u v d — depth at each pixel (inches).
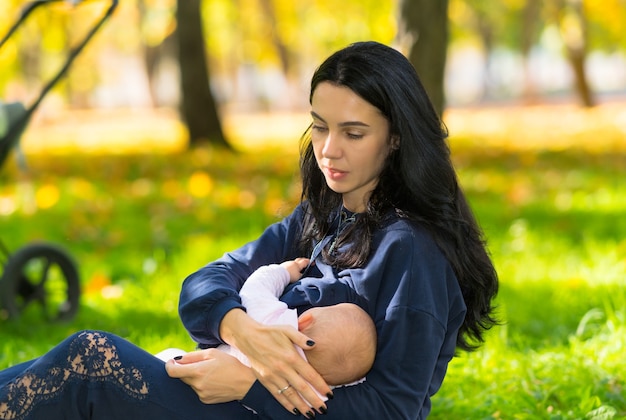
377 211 126.2
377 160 124.9
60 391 119.8
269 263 141.4
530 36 1968.5
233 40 2095.2
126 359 120.8
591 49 2059.5
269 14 1784.0
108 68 2413.9
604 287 273.3
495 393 193.6
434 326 119.7
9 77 1739.7
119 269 326.6
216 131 762.2
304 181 140.6
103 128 1321.4
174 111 1777.8
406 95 121.4
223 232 391.2
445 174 124.6
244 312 124.1
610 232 381.4
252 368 121.3
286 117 1652.3
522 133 946.7
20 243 380.2
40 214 444.5
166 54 1983.3
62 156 762.8
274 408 119.7
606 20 1572.3
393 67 121.8
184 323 129.3
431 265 121.6
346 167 124.0
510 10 2064.5
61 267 264.8
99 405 120.1
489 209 442.3
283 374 118.5
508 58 3452.3
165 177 584.4
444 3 393.4
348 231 128.6
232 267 137.5
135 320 263.0
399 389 118.7
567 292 276.5
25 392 118.9
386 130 123.5
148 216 439.2
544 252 340.8
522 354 215.3
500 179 562.9
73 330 257.4
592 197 478.9
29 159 729.0
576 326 250.1
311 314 121.7
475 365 208.4
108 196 504.7
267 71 3090.6
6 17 974.4
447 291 123.6
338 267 127.6
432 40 392.8
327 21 1760.6
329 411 118.5
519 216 422.6
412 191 123.2
